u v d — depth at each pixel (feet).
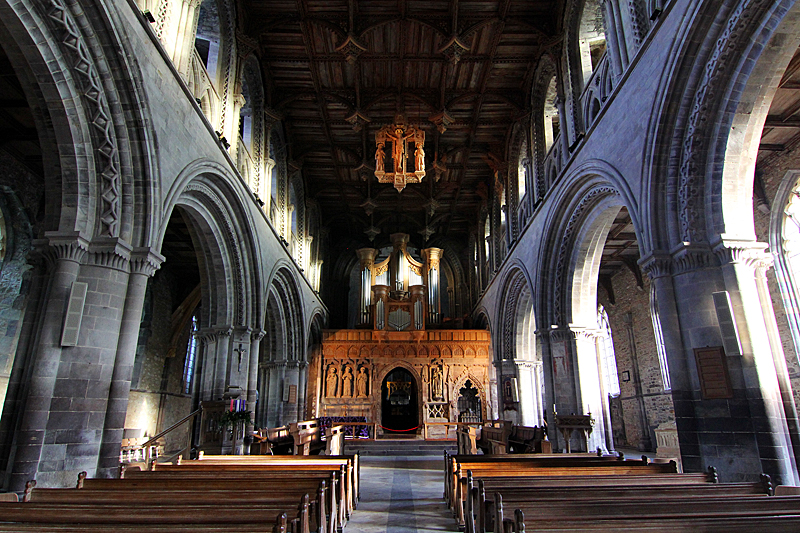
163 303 76.02
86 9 25.82
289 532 14.83
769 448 26.30
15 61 26.13
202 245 45.85
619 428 83.30
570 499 17.69
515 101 64.85
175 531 13.07
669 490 19.83
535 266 59.06
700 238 30.40
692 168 30.58
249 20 52.06
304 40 55.16
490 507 19.69
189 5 39.50
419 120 71.05
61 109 26.89
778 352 28.43
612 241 72.43
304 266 82.74
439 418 88.38
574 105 50.06
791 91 41.55
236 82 50.39
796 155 47.75
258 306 52.34
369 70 60.75
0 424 25.43
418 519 28.40
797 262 48.44
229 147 45.96
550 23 54.08
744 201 30.01
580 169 44.78
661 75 31.24
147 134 29.76
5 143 44.73
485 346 92.22
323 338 92.68
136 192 29.96
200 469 27.91
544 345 54.95
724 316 28.86
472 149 77.20
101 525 13.46
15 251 49.47
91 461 26.30
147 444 37.35
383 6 51.37
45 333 26.17
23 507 16.05
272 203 63.62
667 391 70.03
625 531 13.24
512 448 58.90
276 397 71.97
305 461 32.68
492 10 52.47
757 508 16.69
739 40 27.48
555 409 52.65
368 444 77.20
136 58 28.53
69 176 27.84
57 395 25.90
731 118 29.30
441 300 109.29
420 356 91.76
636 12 35.94
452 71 61.16
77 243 27.07
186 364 83.15
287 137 71.05
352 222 103.96
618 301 84.07
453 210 98.02
